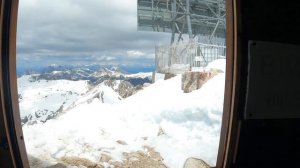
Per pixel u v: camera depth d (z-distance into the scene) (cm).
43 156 421
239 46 166
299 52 175
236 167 176
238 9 165
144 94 944
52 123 649
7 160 157
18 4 162
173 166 459
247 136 172
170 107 748
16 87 166
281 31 171
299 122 179
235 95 169
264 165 178
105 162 443
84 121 676
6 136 155
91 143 525
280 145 178
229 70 175
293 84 175
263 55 169
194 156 475
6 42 157
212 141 557
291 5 173
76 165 408
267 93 171
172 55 1334
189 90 881
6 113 156
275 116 173
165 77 1280
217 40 1441
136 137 600
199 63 1274
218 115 670
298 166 184
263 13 168
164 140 580
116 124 677
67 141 509
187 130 627
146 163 464
